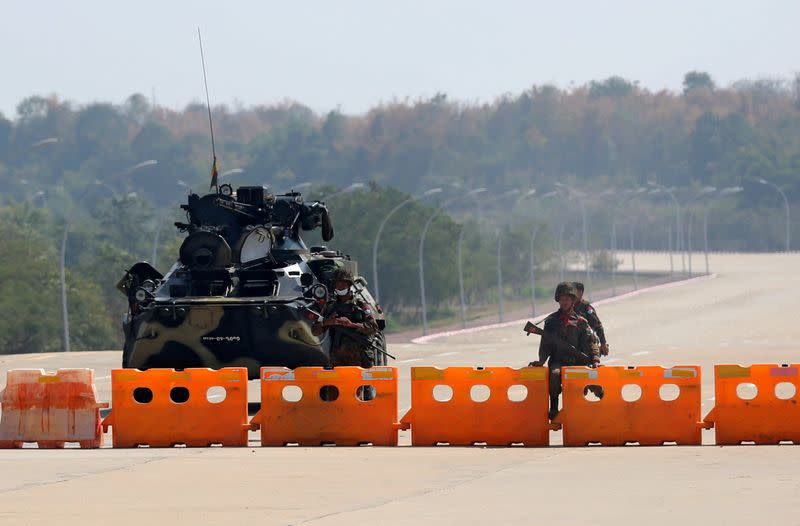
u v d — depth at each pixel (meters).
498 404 55.94
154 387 56.84
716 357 136.25
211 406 56.62
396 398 56.41
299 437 56.47
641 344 174.12
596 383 55.59
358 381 56.41
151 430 56.75
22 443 57.22
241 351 70.06
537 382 55.94
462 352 158.00
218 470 47.91
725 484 43.00
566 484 43.84
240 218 75.56
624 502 39.84
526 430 55.88
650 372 55.59
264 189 76.75
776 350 150.38
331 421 56.44
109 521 37.75
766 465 47.75
